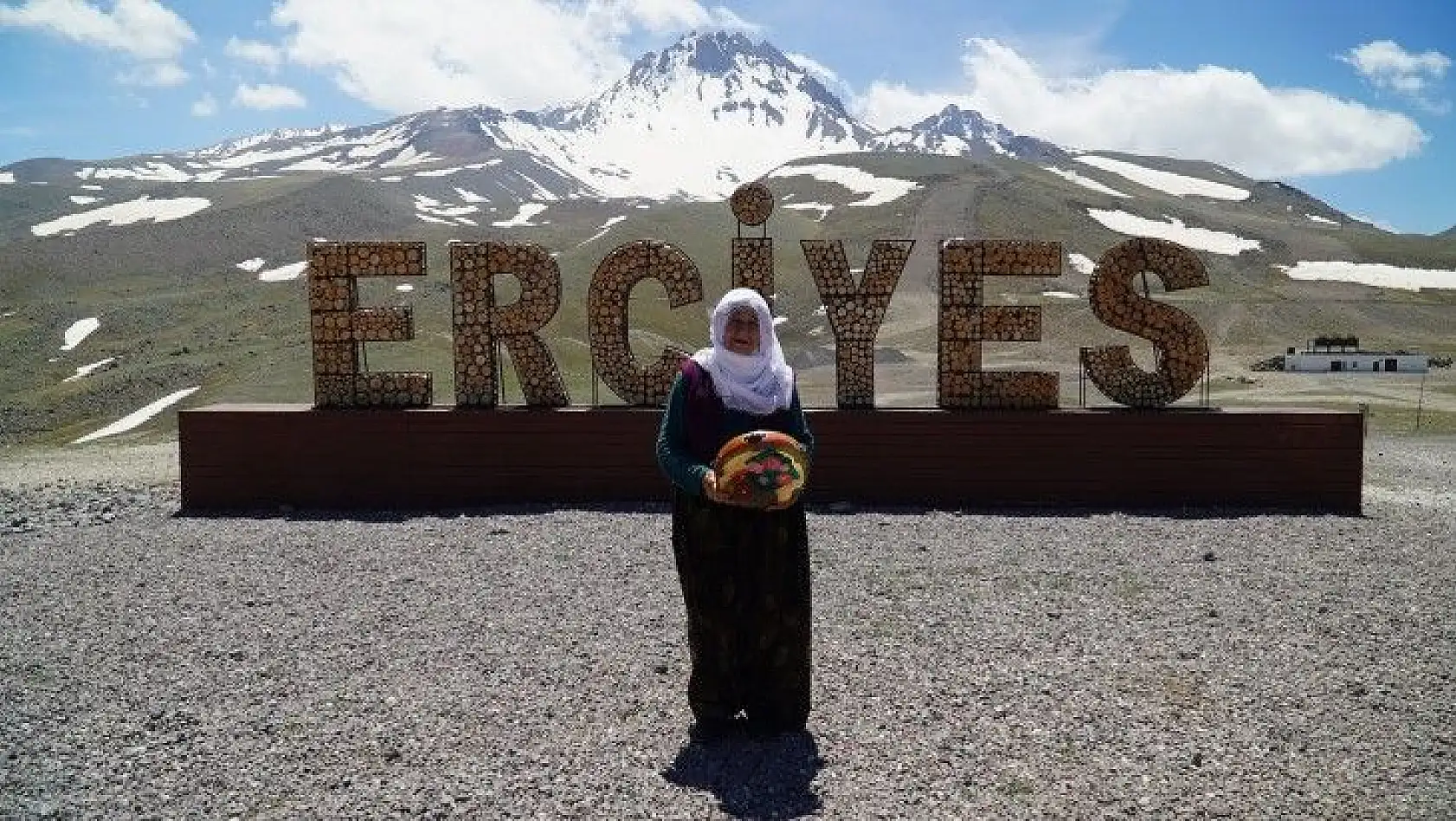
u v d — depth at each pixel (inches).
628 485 610.9
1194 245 6259.8
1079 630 366.9
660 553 480.7
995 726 283.7
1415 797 242.8
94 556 490.9
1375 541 507.5
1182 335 613.3
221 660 339.9
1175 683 314.7
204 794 246.8
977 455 606.5
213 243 5610.2
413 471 615.5
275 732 281.9
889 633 363.9
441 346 2469.2
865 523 553.6
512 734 279.9
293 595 416.5
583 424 610.9
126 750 271.7
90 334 3651.6
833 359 3157.0
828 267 621.9
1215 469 598.9
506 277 3526.1
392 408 628.1
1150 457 600.7
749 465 252.4
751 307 265.1
